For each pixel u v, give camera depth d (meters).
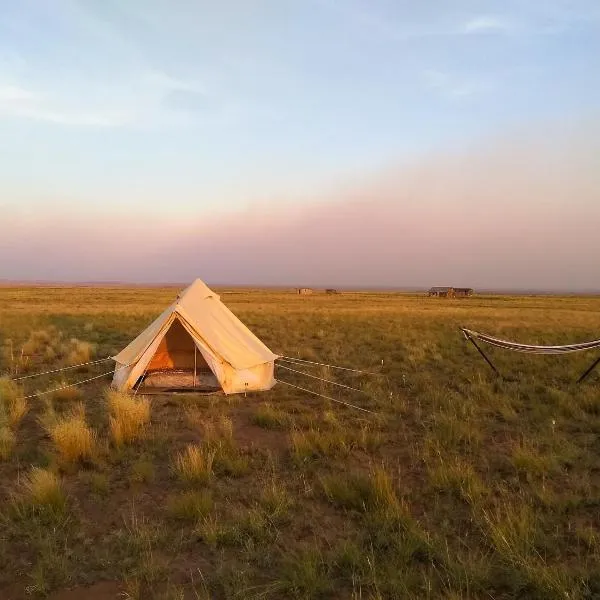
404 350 19.70
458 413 10.40
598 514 6.04
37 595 4.52
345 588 4.64
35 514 6.00
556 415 10.23
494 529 5.27
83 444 7.73
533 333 25.39
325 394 12.50
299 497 6.52
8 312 35.50
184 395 12.08
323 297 80.12
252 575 4.78
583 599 4.36
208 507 6.03
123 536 5.49
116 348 19.81
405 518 5.70
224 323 13.70
